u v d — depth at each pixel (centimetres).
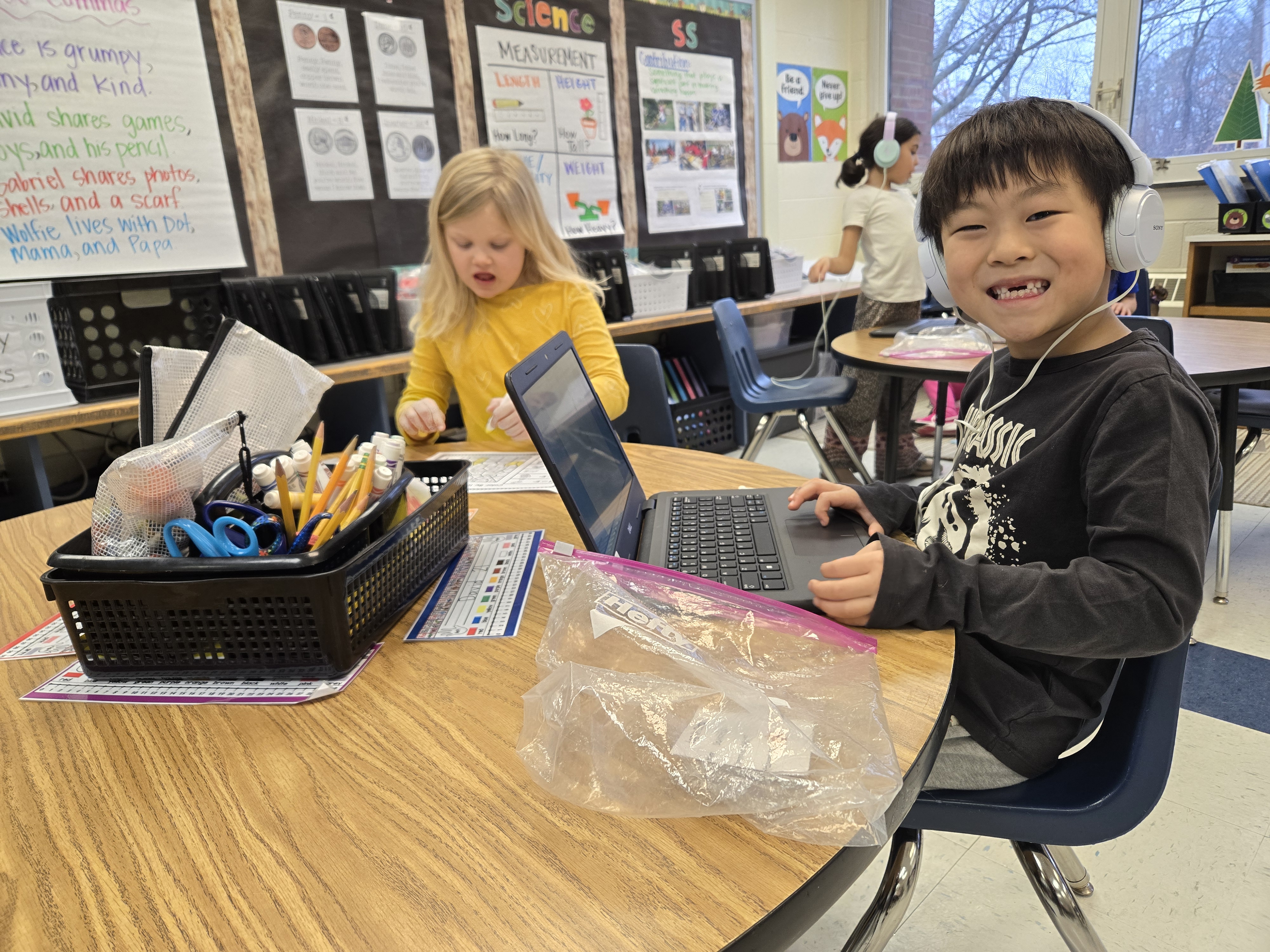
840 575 64
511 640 66
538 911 38
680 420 325
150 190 210
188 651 61
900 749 49
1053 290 66
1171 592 57
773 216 397
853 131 436
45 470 178
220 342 76
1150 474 60
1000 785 72
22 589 82
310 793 48
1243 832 120
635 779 46
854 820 42
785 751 46
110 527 62
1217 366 156
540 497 104
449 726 54
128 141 204
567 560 62
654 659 54
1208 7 321
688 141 350
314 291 214
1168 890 111
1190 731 143
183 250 218
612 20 312
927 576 62
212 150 220
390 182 258
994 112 68
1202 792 128
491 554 84
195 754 52
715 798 44
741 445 346
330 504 67
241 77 223
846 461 307
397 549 70
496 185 142
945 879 116
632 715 49
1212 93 328
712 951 36
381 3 248
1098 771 71
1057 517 70
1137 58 344
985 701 70
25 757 53
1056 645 60
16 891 41
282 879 41
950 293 81
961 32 392
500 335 155
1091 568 60
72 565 59
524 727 52
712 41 351
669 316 299
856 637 59
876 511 85
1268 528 227
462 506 85
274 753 52
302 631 60
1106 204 65
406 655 64
